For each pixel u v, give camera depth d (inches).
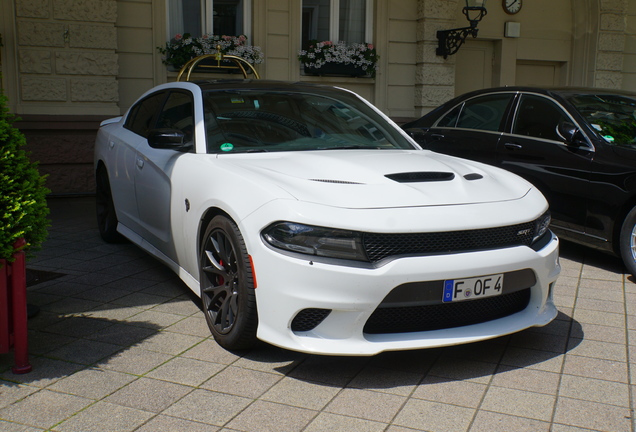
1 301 118.4
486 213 123.8
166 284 178.9
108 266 197.5
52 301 164.1
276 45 367.9
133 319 150.7
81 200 325.4
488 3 422.0
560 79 459.8
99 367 124.0
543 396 114.8
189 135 160.7
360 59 381.1
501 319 127.8
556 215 213.2
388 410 108.9
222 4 359.3
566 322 153.5
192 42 342.6
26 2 304.0
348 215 115.1
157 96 194.1
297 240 114.5
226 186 131.3
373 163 138.9
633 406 111.6
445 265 115.6
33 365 124.9
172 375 120.9
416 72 401.1
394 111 400.8
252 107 166.1
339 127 168.1
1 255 116.6
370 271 112.8
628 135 204.5
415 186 128.3
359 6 390.9
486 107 247.9
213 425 103.0
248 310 122.6
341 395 114.0
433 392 115.7
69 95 318.7
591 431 103.0
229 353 131.4
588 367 127.6
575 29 449.4
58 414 105.7
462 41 379.6
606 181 194.7
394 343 116.3
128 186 191.9
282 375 121.6
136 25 335.9
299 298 113.5
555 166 211.2
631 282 188.2
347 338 115.0
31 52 308.0
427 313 120.4
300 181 126.0
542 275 128.6
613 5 439.2
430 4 388.2
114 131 212.7
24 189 122.0
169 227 161.0
